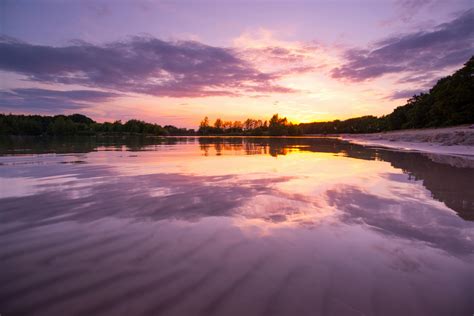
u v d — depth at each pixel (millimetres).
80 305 2094
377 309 2090
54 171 8703
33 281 2422
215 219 4117
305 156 14703
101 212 4418
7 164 10438
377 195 5625
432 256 2977
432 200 5238
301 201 5141
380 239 3408
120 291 2275
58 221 3994
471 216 4297
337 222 4012
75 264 2732
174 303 2125
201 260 2830
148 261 2801
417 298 2232
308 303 2145
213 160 12438
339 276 2549
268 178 7598
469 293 2312
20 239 3336
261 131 109125
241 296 2223
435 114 46500
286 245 3213
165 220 4062
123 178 7512
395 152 17016
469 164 10625
